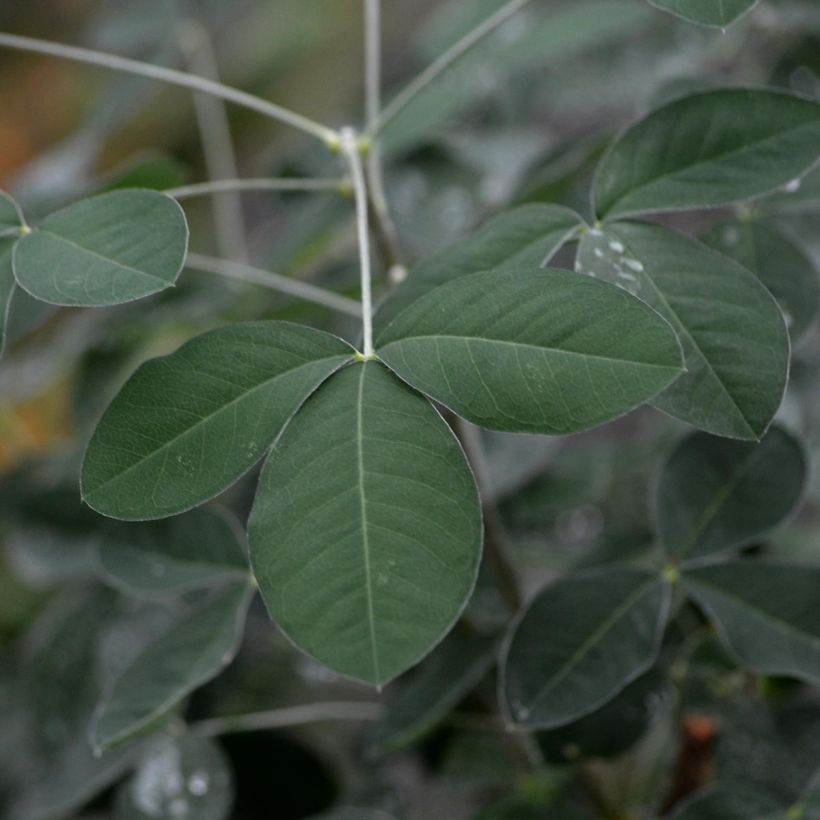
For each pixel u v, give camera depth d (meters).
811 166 0.40
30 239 0.39
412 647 0.35
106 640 0.59
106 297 0.37
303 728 0.62
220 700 0.59
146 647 0.46
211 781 0.50
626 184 0.40
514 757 0.56
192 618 0.46
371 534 0.36
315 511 0.36
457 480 0.36
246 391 0.37
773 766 0.49
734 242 0.46
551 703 0.43
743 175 0.40
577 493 0.61
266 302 0.59
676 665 0.49
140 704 0.45
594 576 0.45
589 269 0.39
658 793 0.52
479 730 0.56
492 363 0.37
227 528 0.48
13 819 0.56
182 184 0.49
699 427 0.38
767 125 0.40
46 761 0.59
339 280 0.60
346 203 0.61
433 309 0.37
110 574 0.49
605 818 0.52
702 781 0.49
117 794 0.59
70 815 0.60
